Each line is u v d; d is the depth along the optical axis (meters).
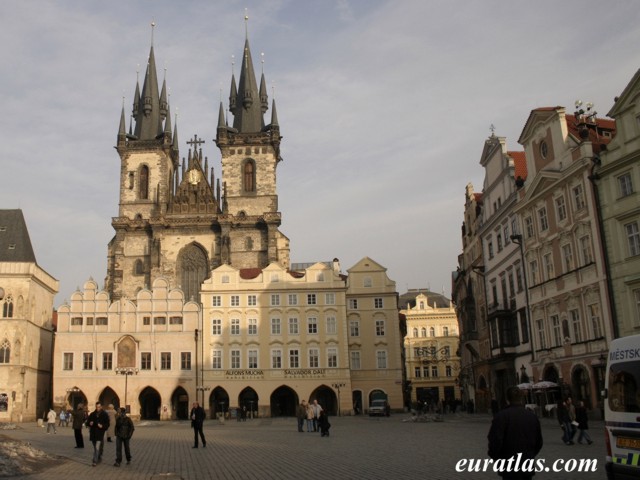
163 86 139.12
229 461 29.62
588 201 53.72
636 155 48.69
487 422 61.09
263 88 139.12
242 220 122.75
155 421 88.94
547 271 61.22
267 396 93.88
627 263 49.53
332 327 96.38
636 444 17.89
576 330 55.88
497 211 73.81
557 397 58.62
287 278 97.62
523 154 72.81
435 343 161.25
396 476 22.42
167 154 129.75
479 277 85.19
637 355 18.17
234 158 130.00
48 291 102.62
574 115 62.69
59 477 24.08
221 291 96.69
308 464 27.31
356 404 98.12
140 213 126.81
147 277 120.56
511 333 69.81
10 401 87.94
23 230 98.00
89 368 93.44
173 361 94.44
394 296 101.00
